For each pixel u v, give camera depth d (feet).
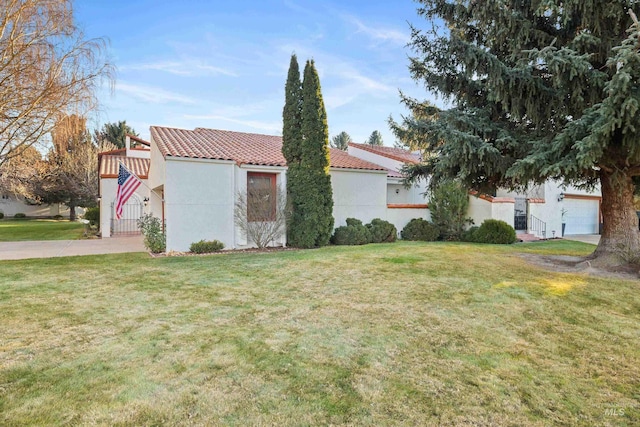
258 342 13.11
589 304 18.03
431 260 29.45
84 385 9.99
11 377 10.39
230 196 39.17
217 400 9.34
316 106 41.22
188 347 12.62
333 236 45.50
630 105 18.65
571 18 24.23
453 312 16.63
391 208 55.57
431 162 35.76
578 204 72.69
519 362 11.77
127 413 8.73
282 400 9.37
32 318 15.56
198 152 38.45
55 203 110.11
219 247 37.24
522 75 24.54
